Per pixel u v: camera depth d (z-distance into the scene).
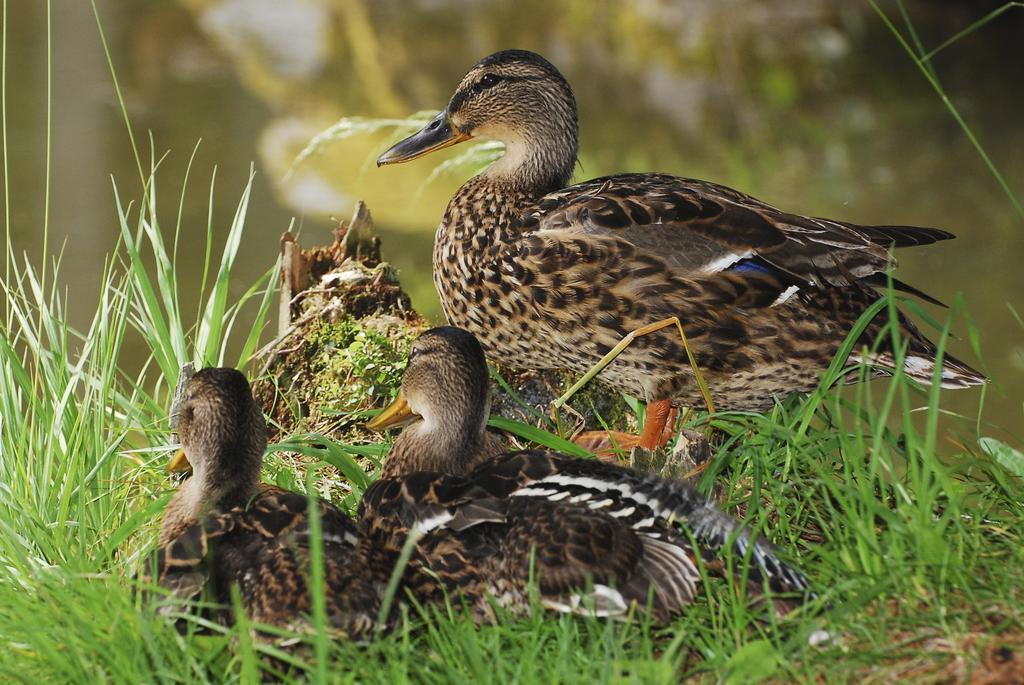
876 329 9.85
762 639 7.02
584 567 6.85
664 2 33.22
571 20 32.31
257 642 6.61
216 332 10.85
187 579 6.92
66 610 7.34
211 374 7.86
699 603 7.43
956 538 7.71
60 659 6.82
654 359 9.88
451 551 7.33
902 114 25.97
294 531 7.10
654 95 26.80
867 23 31.45
